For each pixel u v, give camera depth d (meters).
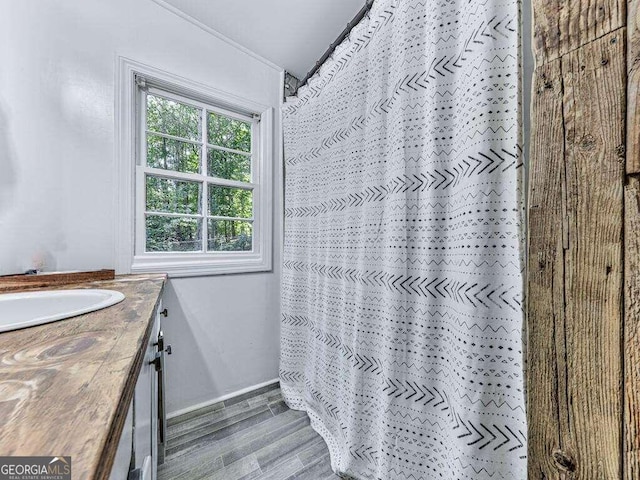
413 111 0.85
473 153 0.66
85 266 1.11
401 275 0.86
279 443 1.19
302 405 1.45
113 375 0.33
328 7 1.28
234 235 1.62
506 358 0.60
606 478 0.41
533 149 0.51
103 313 0.60
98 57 1.13
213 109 1.52
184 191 1.45
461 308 0.69
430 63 0.79
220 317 1.49
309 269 1.46
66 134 1.07
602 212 0.42
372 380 0.98
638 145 0.38
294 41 1.50
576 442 0.45
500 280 0.61
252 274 1.62
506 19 0.61
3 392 0.28
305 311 1.53
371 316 1.00
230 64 1.50
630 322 0.39
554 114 0.47
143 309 0.64
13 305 0.73
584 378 0.44
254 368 1.63
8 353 0.38
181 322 1.37
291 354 1.54
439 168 0.78
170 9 1.30
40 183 1.02
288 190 1.62
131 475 0.41
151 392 0.70
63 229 1.06
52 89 1.04
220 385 1.50
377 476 0.91
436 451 0.78
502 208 0.61
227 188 1.60
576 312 0.45
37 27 1.01
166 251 1.38
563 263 0.46
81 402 0.27
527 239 0.52
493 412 0.62
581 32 0.44
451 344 0.74
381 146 0.99
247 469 1.04
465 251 0.68
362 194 1.10
